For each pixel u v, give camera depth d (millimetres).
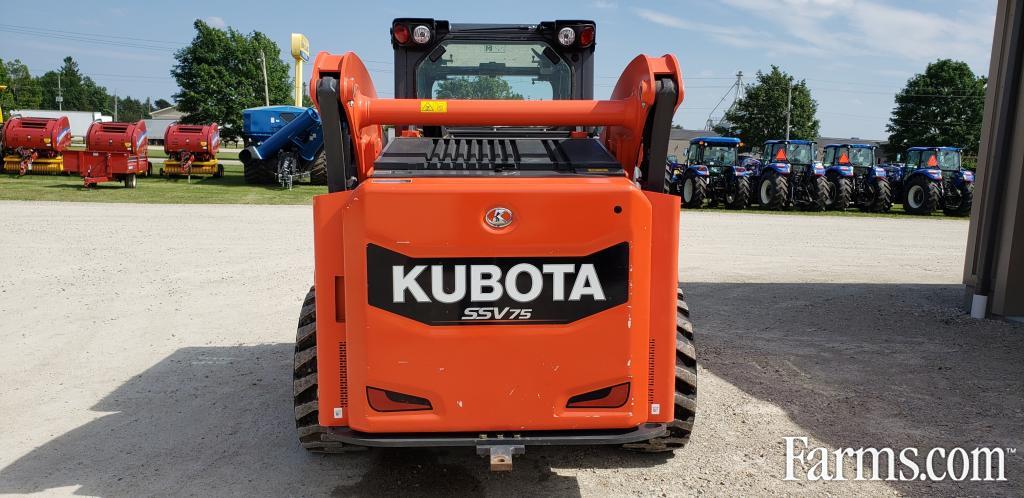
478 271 2703
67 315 6539
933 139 60938
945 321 6609
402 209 2656
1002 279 6641
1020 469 3588
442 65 4797
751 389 4738
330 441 3463
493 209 2674
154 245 10492
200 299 7234
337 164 2936
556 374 2781
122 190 19109
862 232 14328
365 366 2750
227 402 4469
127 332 6035
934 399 4570
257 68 53250
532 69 4828
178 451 3762
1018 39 6328
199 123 51969
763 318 6680
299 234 11844
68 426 4082
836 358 5434
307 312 3361
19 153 22156
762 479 3479
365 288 2705
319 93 2797
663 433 2951
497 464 2834
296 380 3330
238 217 14102
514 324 2746
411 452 3785
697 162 20750
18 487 3352
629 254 2742
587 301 2754
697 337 5992
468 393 2773
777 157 20297
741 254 10828
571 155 3158
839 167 19656
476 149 3305
